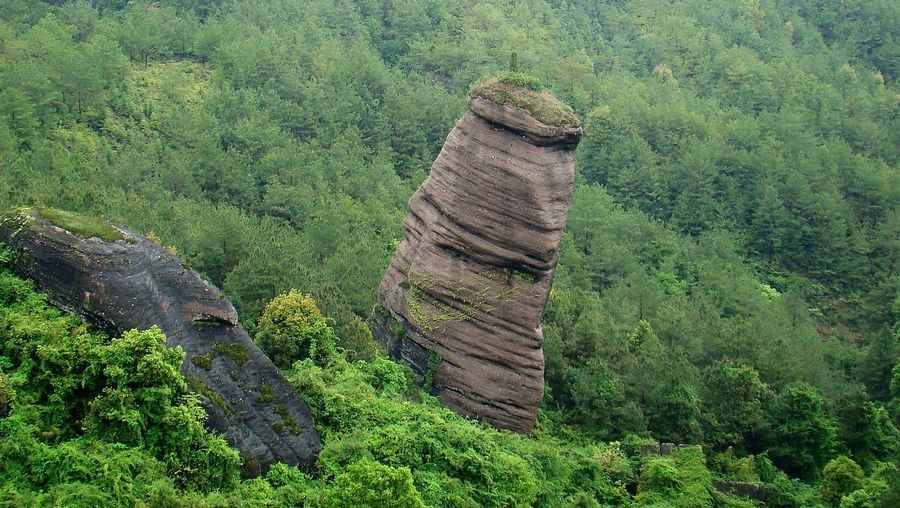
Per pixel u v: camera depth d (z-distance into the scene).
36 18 81.50
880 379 53.91
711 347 52.88
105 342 24.67
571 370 44.56
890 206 85.12
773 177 84.12
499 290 36.28
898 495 31.59
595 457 37.03
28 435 22.20
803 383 47.62
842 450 43.81
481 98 36.44
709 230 80.94
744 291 68.00
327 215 54.97
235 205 59.34
